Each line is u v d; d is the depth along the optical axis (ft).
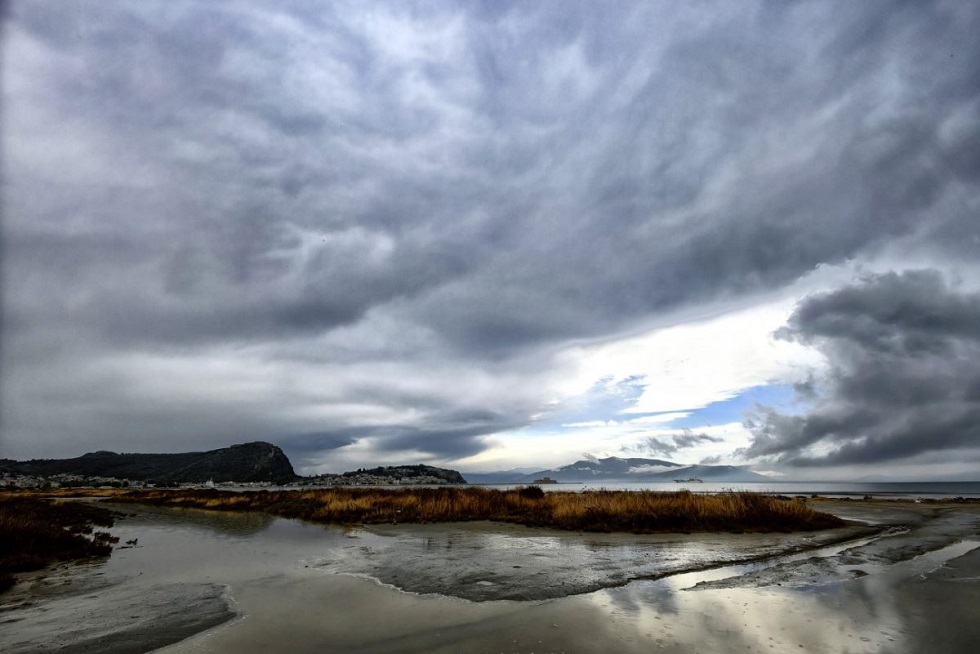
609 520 51.52
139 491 219.41
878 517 66.39
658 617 19.16
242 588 25.77
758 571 28.40
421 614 20.17
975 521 60.85
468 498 71.10
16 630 19.04
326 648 16.35
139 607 22.29
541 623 18.54
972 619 18.24
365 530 52.47
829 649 15.48
